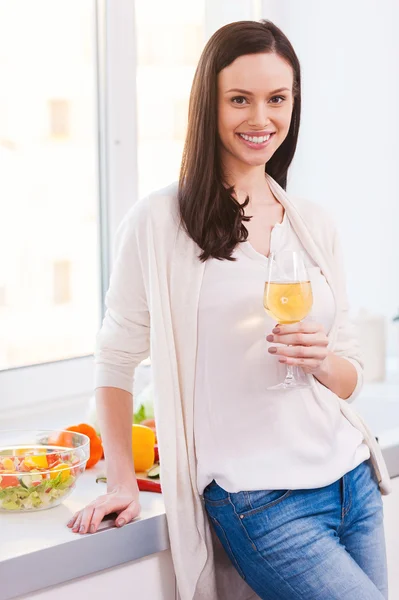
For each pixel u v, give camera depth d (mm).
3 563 1417
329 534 1552
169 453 1584
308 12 2842
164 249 1611
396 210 2984
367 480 1661
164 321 1591
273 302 1509
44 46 2359
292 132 1774
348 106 2926
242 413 1563
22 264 2365
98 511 1539
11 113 2312
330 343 1721
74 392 2400
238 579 1743
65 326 2459
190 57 2672
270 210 1724
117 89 2449
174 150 2645
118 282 1674
